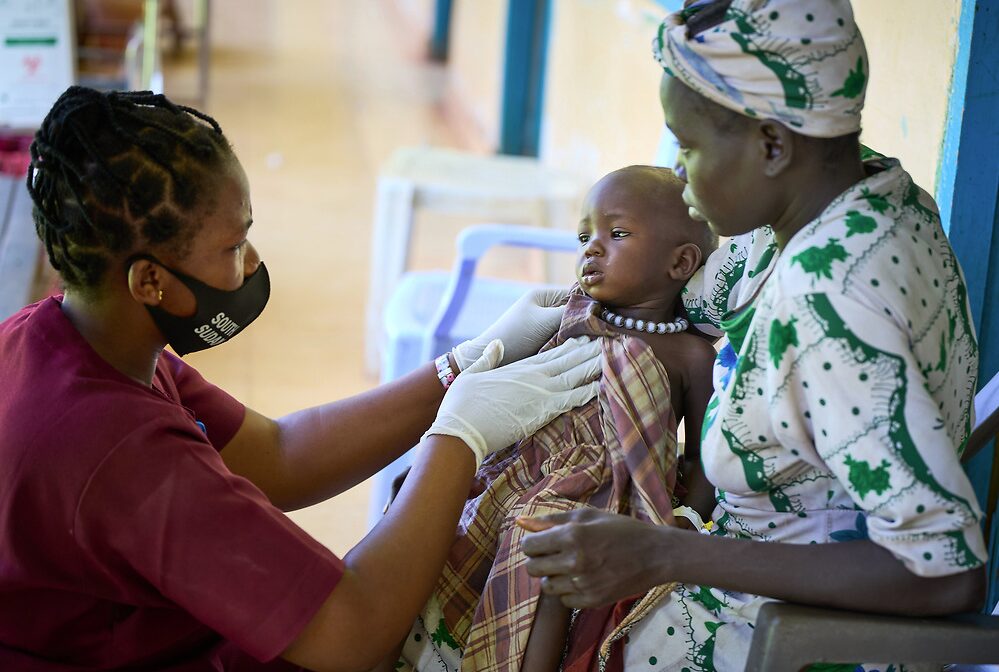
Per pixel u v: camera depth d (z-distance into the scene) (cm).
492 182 408
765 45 135
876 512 134
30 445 143
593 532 144
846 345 133
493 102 643
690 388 180
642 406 171
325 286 498
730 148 142
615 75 425
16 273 327
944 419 150
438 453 167
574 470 170
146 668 157
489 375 174
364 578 153
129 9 557
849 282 135
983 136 202
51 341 150
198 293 151
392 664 174
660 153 250
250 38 909
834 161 144
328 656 149
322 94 770
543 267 402
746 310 153
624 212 178
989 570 215
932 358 141
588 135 465
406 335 310
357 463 192
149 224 145
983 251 207
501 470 180
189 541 143
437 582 174
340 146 674
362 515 336
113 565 146
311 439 190
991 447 210
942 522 132
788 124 137
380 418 192
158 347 158
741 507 160
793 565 141
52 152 144
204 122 168
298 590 146
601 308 187
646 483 166
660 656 161
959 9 201
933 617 142
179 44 836
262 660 147
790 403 139
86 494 141
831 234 139
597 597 145
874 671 155
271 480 188
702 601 160
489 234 294
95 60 543
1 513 145
